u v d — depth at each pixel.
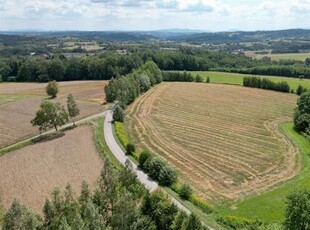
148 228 40.56
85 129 89.62
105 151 72.75
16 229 35.00
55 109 88.94
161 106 118.75
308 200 39.28
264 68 190.50
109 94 122.81
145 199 43.62
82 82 164.38
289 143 84.44
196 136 88.06
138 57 183.75
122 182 47.72
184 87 154.25
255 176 64.81
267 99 133.38
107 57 178.38
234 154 76.06
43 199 52.94
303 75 179.38
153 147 78.94
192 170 66.69
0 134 88.12
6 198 53.41
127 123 97.56
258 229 44.09
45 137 84.81
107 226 40.28
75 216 36.44
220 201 54.59
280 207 51.34
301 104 98.06
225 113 112.19
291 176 65.00
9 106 116.88
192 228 38.47
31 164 67.25
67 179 59.84
